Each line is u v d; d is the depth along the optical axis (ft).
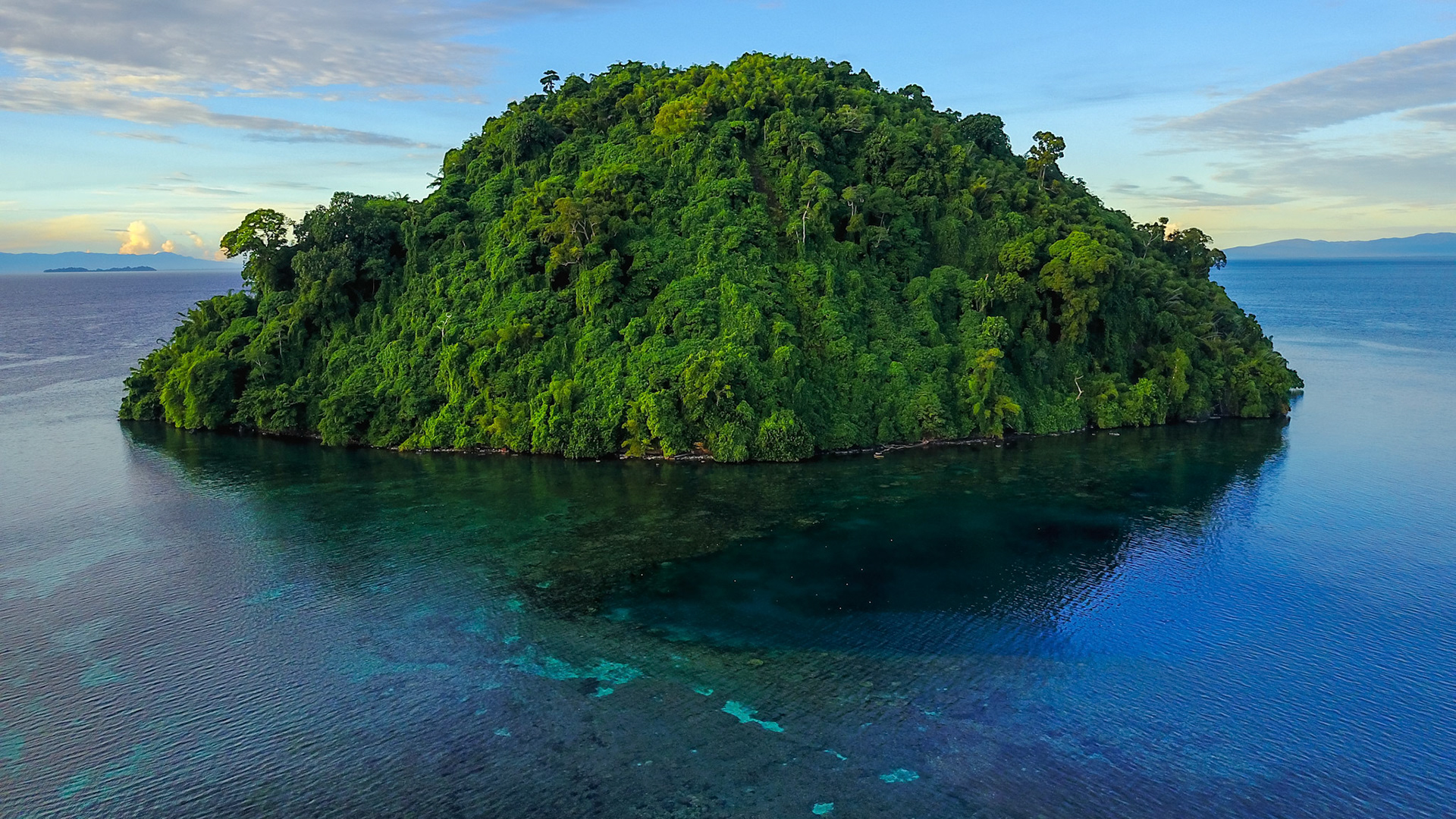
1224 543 208.33
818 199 330.95
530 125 384.47
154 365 374.02
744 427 283.79
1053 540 211.82
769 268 318.86
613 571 194.80
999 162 413.80
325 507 241.14
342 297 348.59
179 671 151.43
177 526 226.58
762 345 297.94
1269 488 253.65
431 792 118.83
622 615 172.65
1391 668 149.18
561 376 300.40
